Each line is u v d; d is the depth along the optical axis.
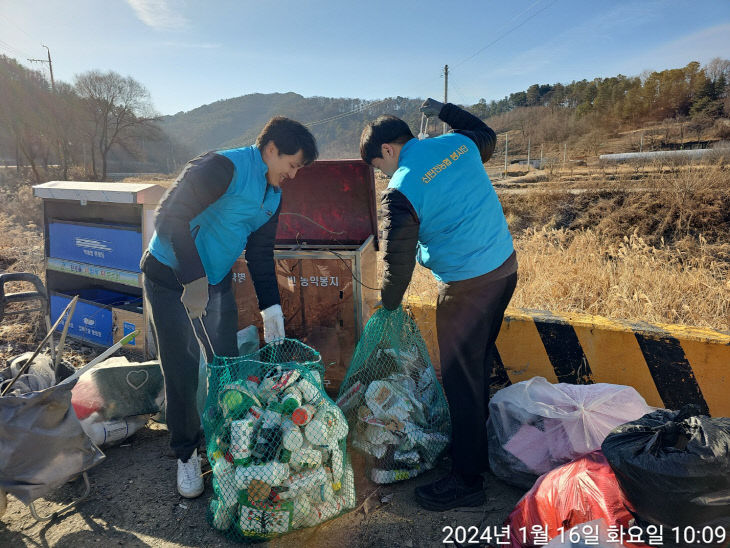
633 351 3.00
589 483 2.05
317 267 3.48
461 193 2.37
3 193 21.62
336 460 2.40
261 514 2.24
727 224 10.84
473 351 2.51
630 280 5.52
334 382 3.62
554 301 5.28
